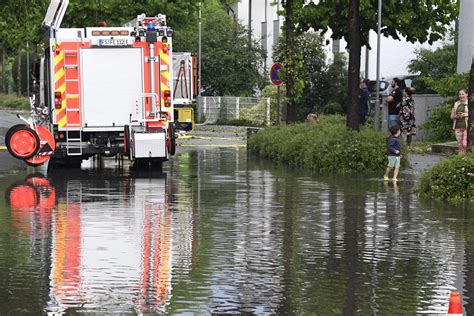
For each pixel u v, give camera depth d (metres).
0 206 33.62
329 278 21.58
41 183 42.03
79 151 49.75
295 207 33.66
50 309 18.62
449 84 63.50
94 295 19.80
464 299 19.59
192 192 38.47
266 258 23.94
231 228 28.70
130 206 33.78
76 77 49.81
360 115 63.31
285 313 18.39
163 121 50.03
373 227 29.02
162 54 50.28
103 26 53.28
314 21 71.81
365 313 18.41
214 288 20.50
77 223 29.52
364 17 69.81
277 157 56.34
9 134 47.34
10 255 24.14
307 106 97.25
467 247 25.59
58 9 53.16
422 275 21.95
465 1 66.12
